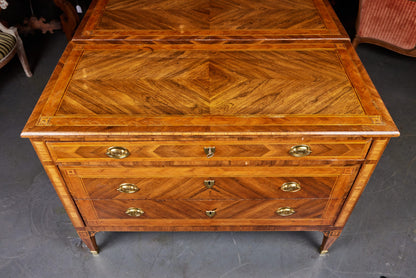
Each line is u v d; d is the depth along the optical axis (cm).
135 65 174
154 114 151
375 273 200
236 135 144
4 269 200
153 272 200
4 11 359
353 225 221
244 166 158
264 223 188
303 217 184
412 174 247
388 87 305
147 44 185
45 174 245
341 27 196
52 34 353
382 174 247
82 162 155
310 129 144
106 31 192
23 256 205
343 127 145
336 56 180
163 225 190
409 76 315
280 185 167
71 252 208
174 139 146
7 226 219
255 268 201
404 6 280
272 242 212
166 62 176
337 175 162
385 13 291
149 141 147
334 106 154
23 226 219
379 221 222
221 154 152
